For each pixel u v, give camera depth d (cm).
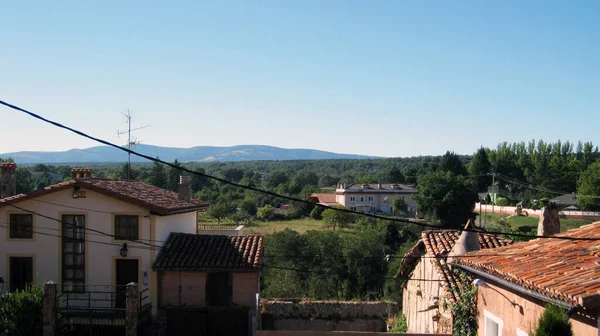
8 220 2173
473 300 1570
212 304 2131
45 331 1842
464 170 11244
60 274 2155
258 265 2095
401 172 12462
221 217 7412
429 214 7219
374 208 10056
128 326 1884
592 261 1086
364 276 4084
